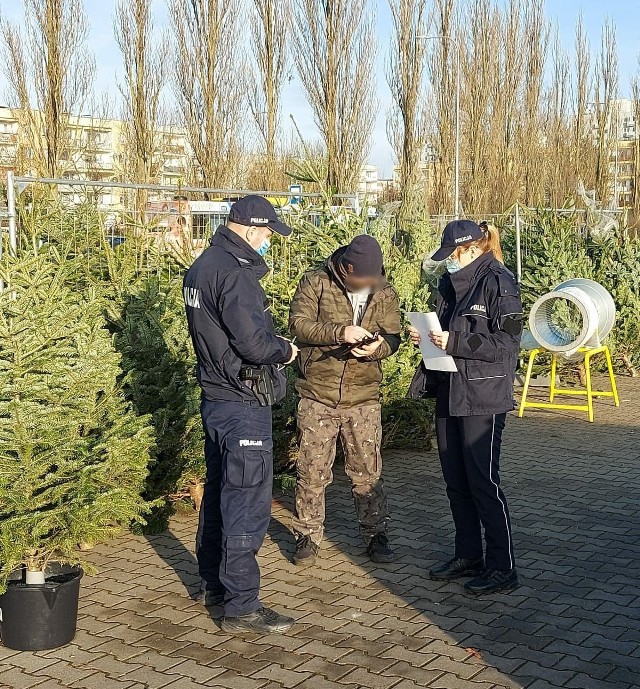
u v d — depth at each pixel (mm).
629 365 12883
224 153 28891
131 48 28578
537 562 5688
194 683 4113
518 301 5051
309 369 5543
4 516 4508
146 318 6281
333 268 5445
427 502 6980
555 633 4648
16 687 4074
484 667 4266
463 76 35875
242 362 4621
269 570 5559
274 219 4695
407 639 4570
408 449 8625
